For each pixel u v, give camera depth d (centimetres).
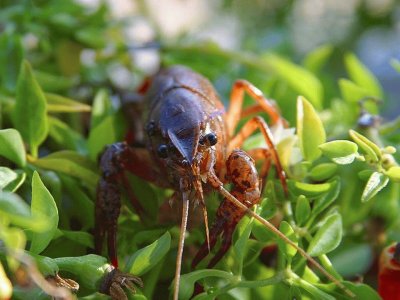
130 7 30
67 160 16
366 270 18
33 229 13
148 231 16
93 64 24
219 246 15
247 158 16
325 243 14
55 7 23
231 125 20
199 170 16
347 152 15
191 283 14
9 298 12
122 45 24
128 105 21
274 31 31
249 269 16
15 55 20
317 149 16
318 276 16
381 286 16
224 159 17
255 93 19
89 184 17
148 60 28
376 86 23
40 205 13
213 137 17
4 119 18
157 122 18
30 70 17
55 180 16
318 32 34
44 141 19
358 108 21
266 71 24
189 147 17
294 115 22
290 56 30
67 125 20
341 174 18
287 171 16
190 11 35
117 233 16
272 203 15
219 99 20
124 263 15
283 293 15
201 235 16
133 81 25
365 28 34
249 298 15
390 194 19
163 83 20
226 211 15
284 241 14
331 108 23
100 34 23
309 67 26
